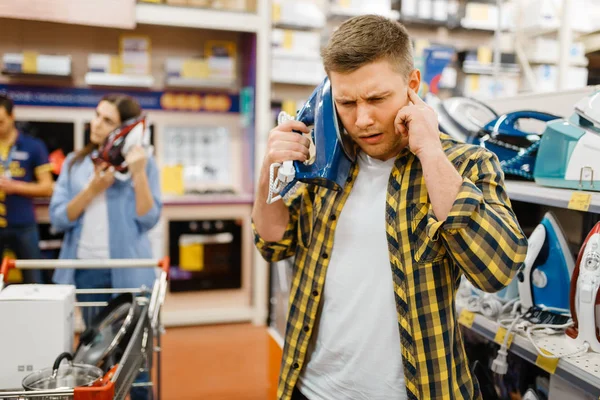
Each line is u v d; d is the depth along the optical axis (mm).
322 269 1255
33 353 1478
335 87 1080
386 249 1171
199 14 4020
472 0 5199
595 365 1282
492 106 2289
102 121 2637
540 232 1620
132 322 1605
